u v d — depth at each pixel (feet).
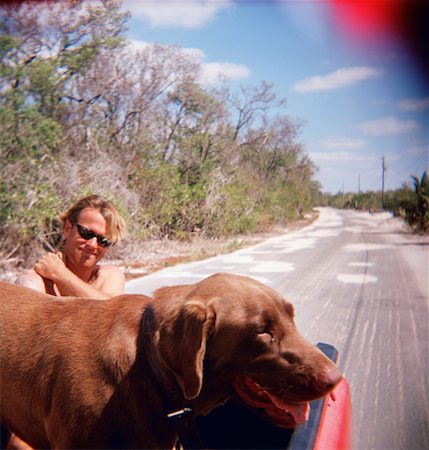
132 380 6.47
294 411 6.32
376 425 14.53
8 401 7.30
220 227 75.31
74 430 6.48
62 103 60.03
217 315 6.20
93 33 60.18
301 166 187.01
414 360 20.11
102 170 55.67
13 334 7.32
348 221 143.64
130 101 76.02
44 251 41.86
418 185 85.97
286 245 68.80
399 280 38.14
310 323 25.54
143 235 55.88
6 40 50.47
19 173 42.83
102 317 7.03
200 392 6.48
